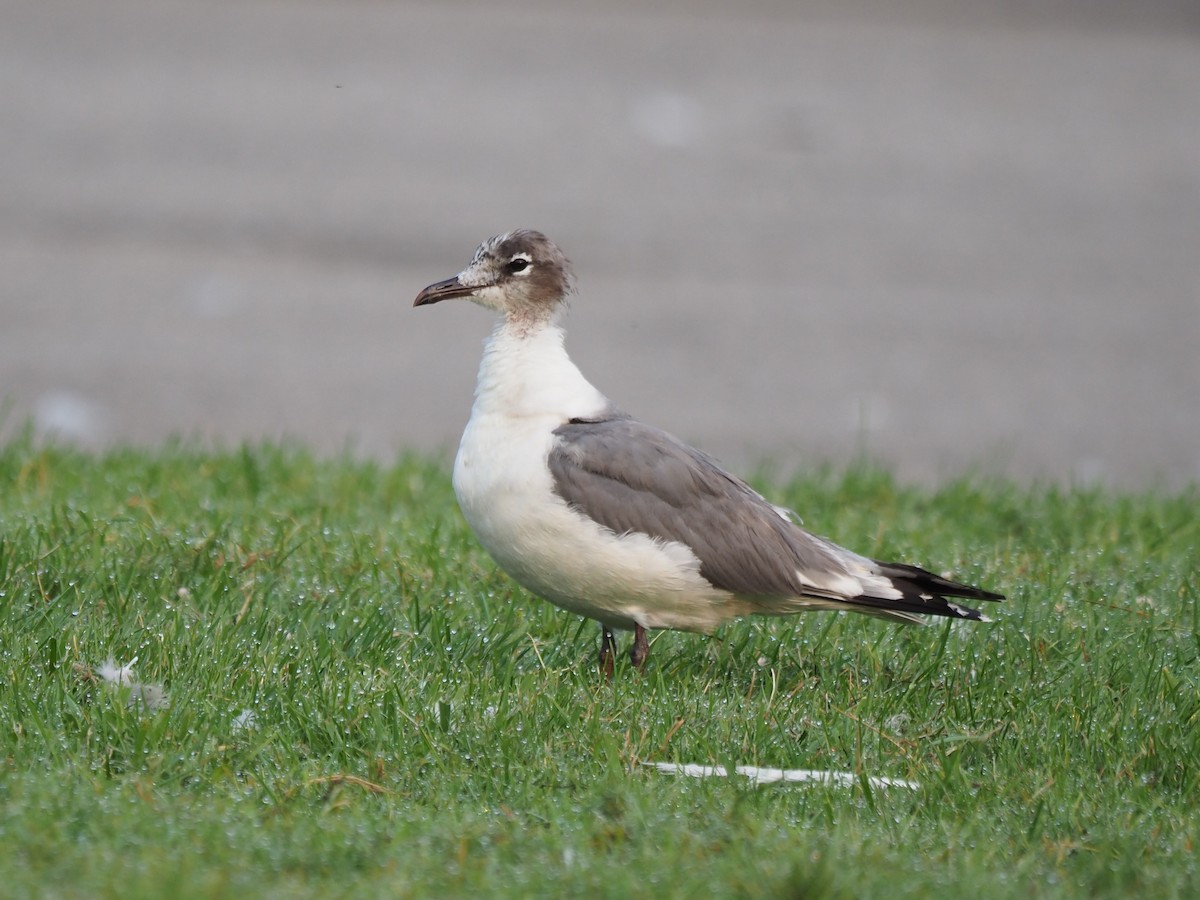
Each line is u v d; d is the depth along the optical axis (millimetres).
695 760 7930
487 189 28234
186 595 9602
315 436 18062
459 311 23344
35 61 34688
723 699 8766
